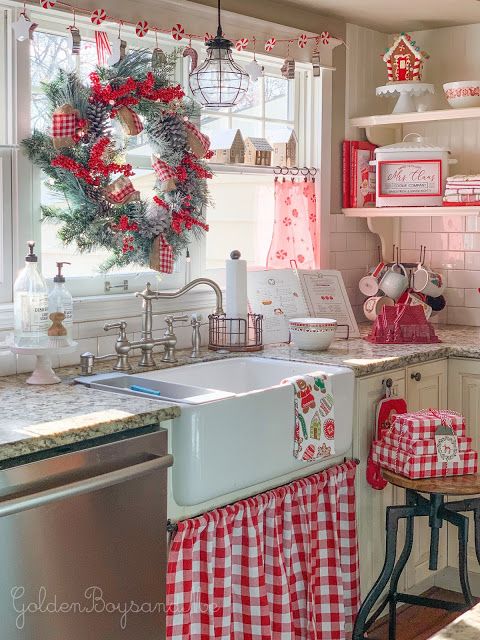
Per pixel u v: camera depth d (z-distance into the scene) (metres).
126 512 2.48
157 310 3.60
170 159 3.42
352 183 4.46
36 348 2.83
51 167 3.09
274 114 4.25
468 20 4.40
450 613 3.70
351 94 4.51
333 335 3.66
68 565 2.34
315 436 3.01
